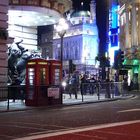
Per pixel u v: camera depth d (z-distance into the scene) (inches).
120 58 1776.6
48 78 1015.6
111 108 825.5
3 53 1146.0
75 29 4731.8
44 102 1001.5
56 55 4776.1
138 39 2650.1
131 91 2026.3
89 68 4539.9
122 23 3014.3
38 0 1334.9
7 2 1156.5
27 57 1307.8
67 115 695.1
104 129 495.8
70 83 1390.3
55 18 1480.1
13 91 1081.4
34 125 556.4
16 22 1534.2
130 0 2733.8
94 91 1401.3
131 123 550.3
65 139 423.2
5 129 518.6
